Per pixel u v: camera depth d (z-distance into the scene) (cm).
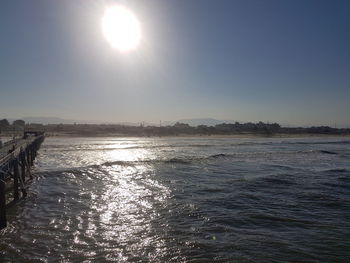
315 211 1559
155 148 5738
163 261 1012
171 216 1474
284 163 3528
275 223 1375
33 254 1052
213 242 1162
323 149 5828
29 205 1633
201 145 6644
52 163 3378
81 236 1216
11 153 1596
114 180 2372
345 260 1023
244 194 1900
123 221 1398
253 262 1005
